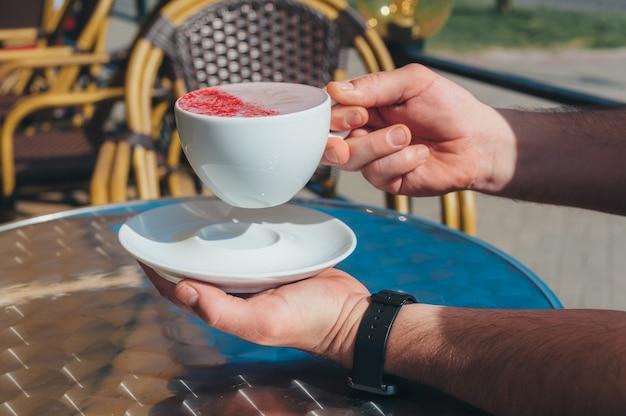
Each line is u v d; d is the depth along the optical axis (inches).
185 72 83.3
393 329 33.7
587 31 561.0
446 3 104.1
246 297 34.4
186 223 39.9
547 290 43.4
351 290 35.4
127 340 37.7
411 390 33.9
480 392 31.5
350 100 42.3
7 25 154.7
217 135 30.7
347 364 34.4
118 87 108.3
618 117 51.1
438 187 48.7
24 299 41.8
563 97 82.8
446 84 46.9
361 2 107.0
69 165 96.7
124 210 55.2
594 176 49.6
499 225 152.1
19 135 107.6
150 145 78.7
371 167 43.5
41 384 33.9
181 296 31.4
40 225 52.4
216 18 84.6
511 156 49.0
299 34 88.0
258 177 32.0
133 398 32.9
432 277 44.9
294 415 31.9
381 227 53.1
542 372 30.0
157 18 81.7
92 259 47.0
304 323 32.9
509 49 490.9
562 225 153.3
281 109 31.7
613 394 28.2
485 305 41.4
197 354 36.5
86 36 132.0
